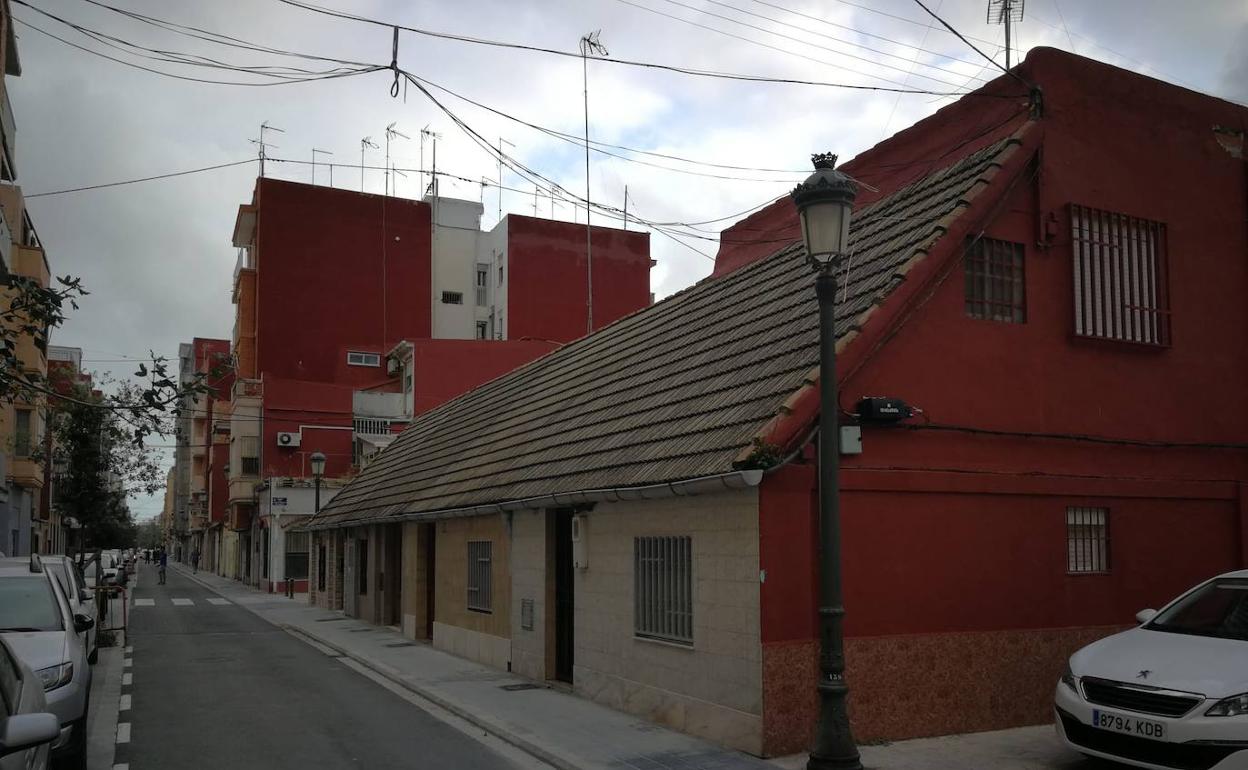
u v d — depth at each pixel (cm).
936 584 976
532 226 5569
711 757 886
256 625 2500
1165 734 704
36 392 1088
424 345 4584
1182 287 1205
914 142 1323
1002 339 1057
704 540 970
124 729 1094
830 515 773
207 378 1090
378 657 1698
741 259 1681
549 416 1652
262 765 923
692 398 1164
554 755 917
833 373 787
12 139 2767
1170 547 1151
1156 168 1201
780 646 884
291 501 4356
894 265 1041
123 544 8481
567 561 1346
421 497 1933
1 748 467
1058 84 1132
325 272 5178
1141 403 1153
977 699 981
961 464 1009
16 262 2817
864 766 836
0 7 2272
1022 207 1091
